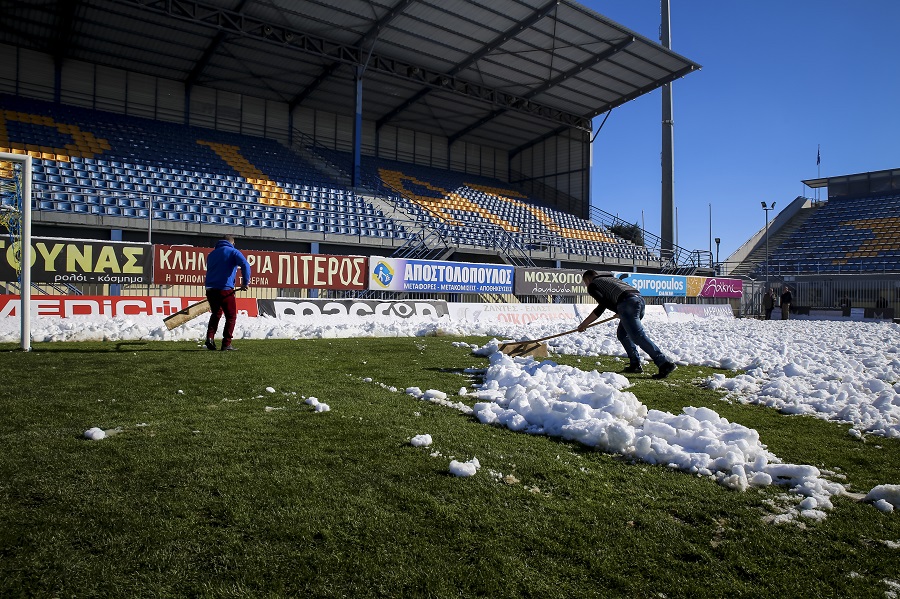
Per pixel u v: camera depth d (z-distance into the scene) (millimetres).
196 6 18500
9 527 1973
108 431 3195
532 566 1809
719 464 2852
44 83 21734
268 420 3531
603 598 1640
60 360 6055
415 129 32062
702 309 22750
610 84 26156
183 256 11109
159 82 24328
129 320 10023
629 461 2971
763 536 2090
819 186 40781
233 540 1920
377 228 20391
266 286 12242
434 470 2674
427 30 21109
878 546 2041
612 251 27469
